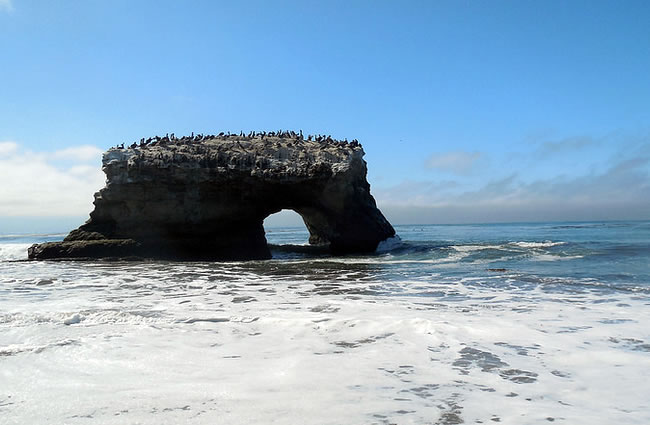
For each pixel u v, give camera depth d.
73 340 7.66
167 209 28.56
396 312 9.80
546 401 4.95
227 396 5.12
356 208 31.98
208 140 32.44
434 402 4.94
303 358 6.57
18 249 32.50
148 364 6.34
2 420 4.58
